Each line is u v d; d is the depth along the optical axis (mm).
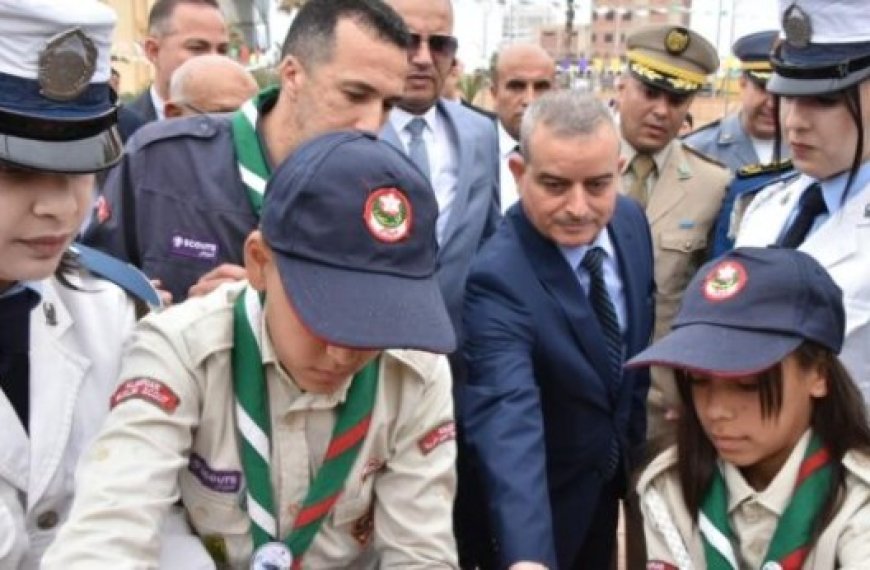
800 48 2211
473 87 12852
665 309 3449
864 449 1746
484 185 3139
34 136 1382
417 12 3062
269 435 1534
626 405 2488
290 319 1408
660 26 3561
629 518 2646
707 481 1801
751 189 2775
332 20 2314
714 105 17906
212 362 1521
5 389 1542
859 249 2232
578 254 2449
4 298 1548
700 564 1793
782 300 1743
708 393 1765
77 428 1603
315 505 1535
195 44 4273
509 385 2260
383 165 1401
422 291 1396
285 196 1398
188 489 1571
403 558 1616
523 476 2154
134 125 4281
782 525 1702
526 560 2059
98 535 1367
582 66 21984
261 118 2398
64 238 1475
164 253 2324
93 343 1644
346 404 1555
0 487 1510
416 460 1653
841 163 2246
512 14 23797
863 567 1612
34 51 1374
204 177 2336
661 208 3523
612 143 2305
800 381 1735
